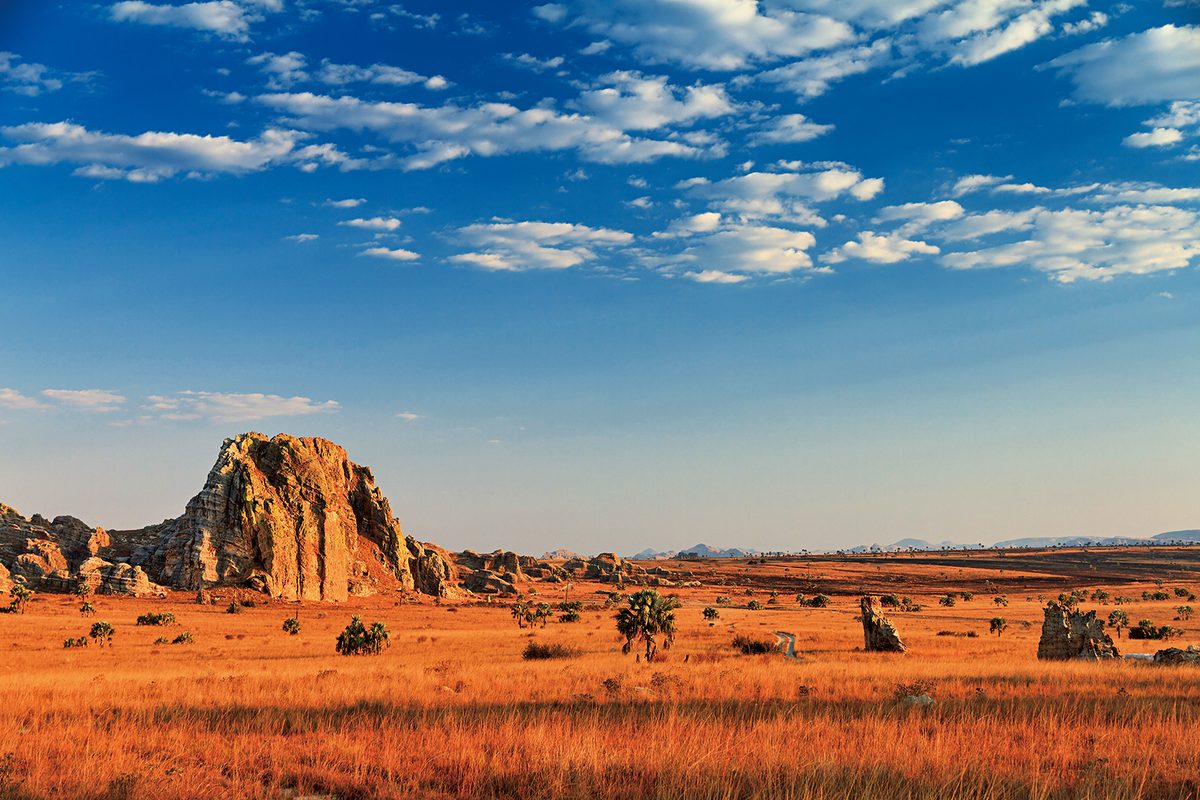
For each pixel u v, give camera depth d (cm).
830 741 1218
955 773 1009
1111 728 1375
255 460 18775
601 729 1370
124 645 7194
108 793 940
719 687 2325
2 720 1537
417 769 1073
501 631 9256
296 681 2645
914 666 3256
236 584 16388
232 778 1045
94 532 17825
